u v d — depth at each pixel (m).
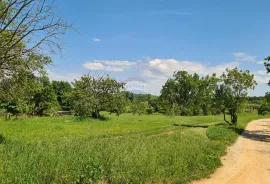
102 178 9.07
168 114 65.31
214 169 12.75
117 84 43.09
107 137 19.88
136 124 35.72
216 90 40.25
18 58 13.27
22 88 16.03
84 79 42.03
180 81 96.56
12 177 7.46
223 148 18.36
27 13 10.58
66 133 21.86
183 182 10.12
